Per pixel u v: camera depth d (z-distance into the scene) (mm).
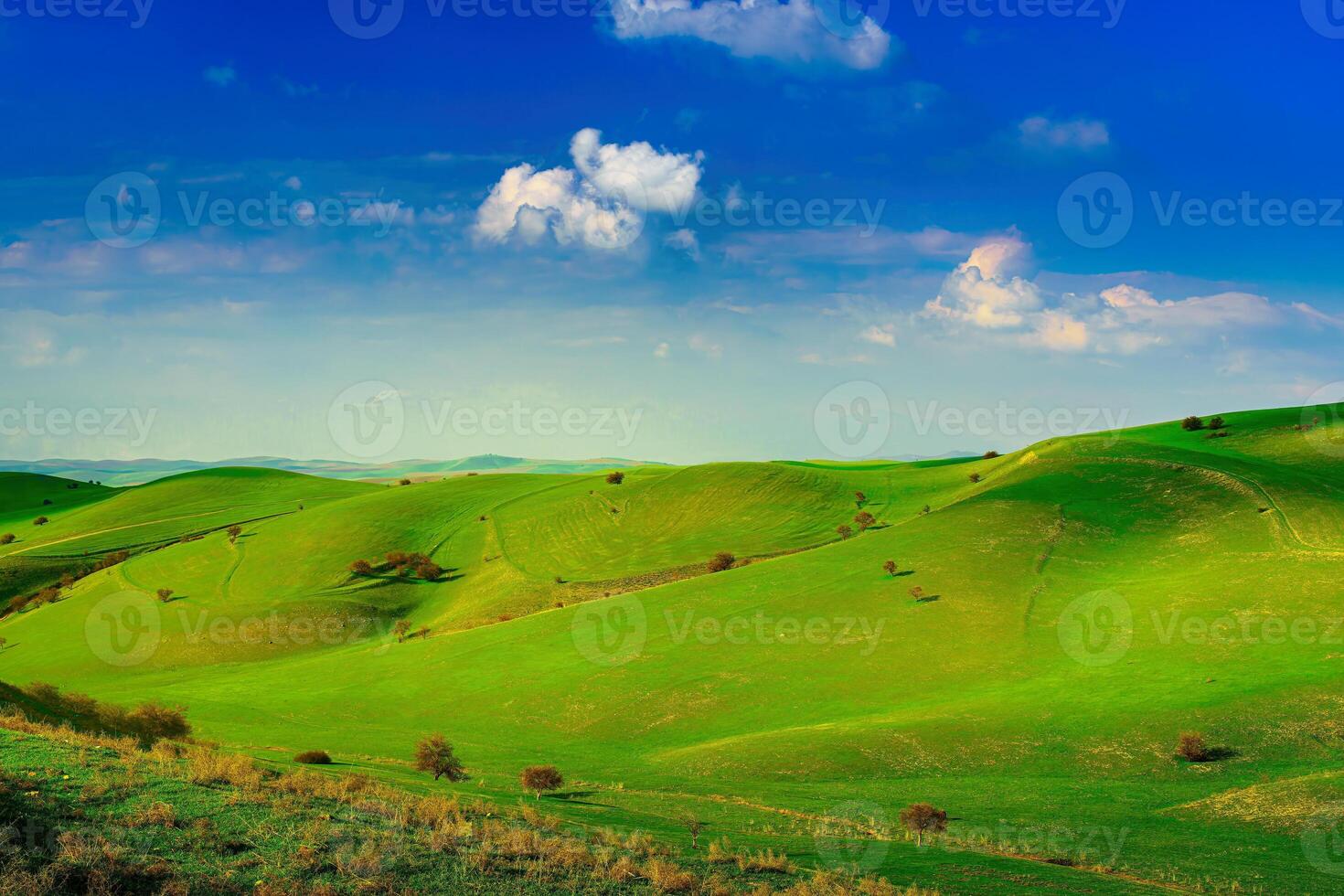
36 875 15469
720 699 65188
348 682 82875
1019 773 44875
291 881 17359
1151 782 42469
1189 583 76188
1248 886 28062
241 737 56188
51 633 118438
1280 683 51844
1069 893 26234
